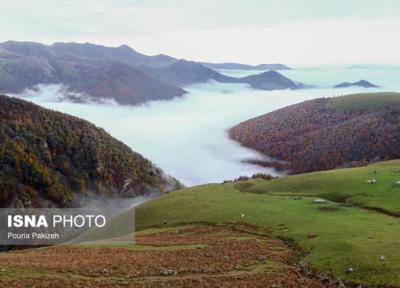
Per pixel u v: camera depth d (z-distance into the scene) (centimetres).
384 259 4991
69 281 4381
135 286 4312
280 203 9312
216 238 7300
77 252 6544
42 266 5044
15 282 4241
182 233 8331
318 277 4881
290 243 6494
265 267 5159
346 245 5666
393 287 4356
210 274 4841
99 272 4816
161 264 5262
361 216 7562
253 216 8562
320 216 7719
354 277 4722
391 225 6794
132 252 6322
